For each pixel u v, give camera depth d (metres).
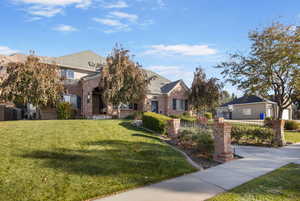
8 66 14.50
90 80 18.86
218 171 5.59
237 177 5.05
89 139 8.05
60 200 3.62
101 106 22.36
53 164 5.35
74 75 20.47
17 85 14.05
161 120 11.03
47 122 11.54
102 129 10.12
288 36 10.86
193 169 5.66
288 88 12.15
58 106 16.80
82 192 3.94
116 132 9.77
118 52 16.73
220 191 4.11
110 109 19.56
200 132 8.95
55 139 7.67
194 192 4.07
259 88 12.01
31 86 13.98
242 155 7.77
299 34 10.46
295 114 34.56
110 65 16.48
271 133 10.63
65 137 8.05
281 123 10.77
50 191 3.95
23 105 17.95
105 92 15.95
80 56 23.11
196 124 13.20
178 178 4.98
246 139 11.43
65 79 17.20
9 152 5.99
